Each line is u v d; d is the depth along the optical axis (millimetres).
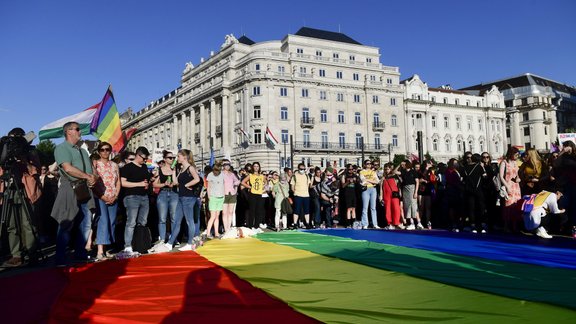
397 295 4348
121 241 9328
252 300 4258
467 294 4277
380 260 6516
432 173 13062
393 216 12883
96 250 9102
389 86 59469
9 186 6879
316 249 8031
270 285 4934
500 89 83000
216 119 59375
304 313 3766
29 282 5391
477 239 9031
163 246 8633
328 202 14391
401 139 60125
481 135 72188
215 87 57500
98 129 12320
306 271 5797
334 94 55750
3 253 8984
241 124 53719
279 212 13586
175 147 71562
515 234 9883
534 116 77812
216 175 10734
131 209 8078
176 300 4312
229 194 11234
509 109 79875
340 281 5086
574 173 8969
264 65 52844
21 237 7043
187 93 69500
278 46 58438
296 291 4625
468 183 11039
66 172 6742
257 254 7605
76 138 7004
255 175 12711
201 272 5863
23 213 7008
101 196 7402
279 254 7535
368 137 57375
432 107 67250
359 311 3785
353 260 6586
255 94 51906
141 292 4680
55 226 11539
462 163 11938
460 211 11531
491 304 3893
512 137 79875
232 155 54656
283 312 3812
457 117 70000
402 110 60625
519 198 10109
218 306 4039
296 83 53219
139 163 8336
